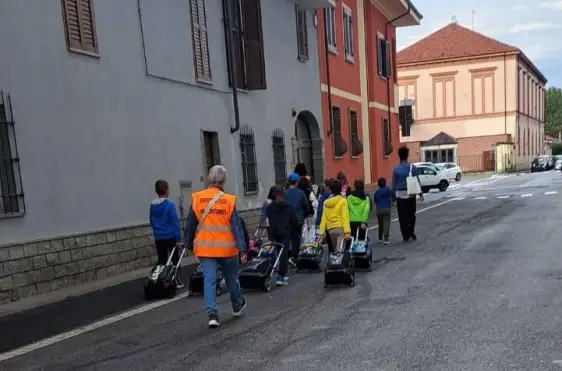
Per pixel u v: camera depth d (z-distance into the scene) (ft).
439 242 39.06
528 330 18.17
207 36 43.47
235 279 21.89
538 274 26.37
